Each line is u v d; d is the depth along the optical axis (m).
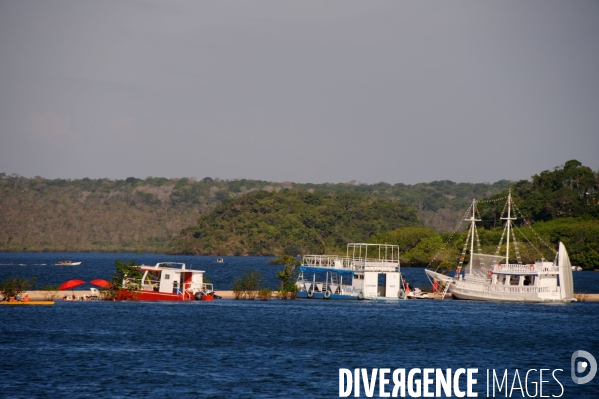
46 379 176.75
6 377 177.88
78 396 163.25
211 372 187.50
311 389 175.25
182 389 171.00
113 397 163.25
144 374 183.88
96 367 189.62
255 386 175.50
